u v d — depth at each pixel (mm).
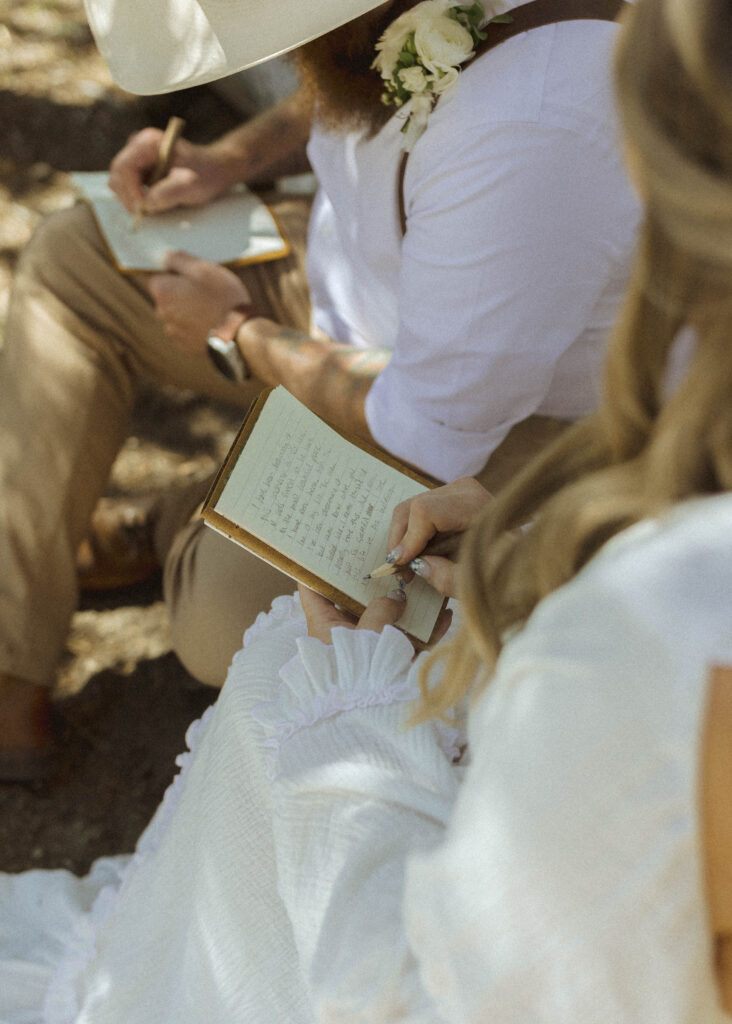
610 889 555
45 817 2027
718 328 543
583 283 1522
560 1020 584
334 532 1187
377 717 954
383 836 862
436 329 1588
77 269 2041
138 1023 1294
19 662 1984
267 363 1931
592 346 1622
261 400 1199
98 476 2080
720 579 539
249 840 1114
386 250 1786
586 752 547
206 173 2141
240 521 1165
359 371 1840
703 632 530
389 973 726
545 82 1443
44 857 1981
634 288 584
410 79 1466
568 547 644
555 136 1438
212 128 3219
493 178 1466
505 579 731
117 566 2295
